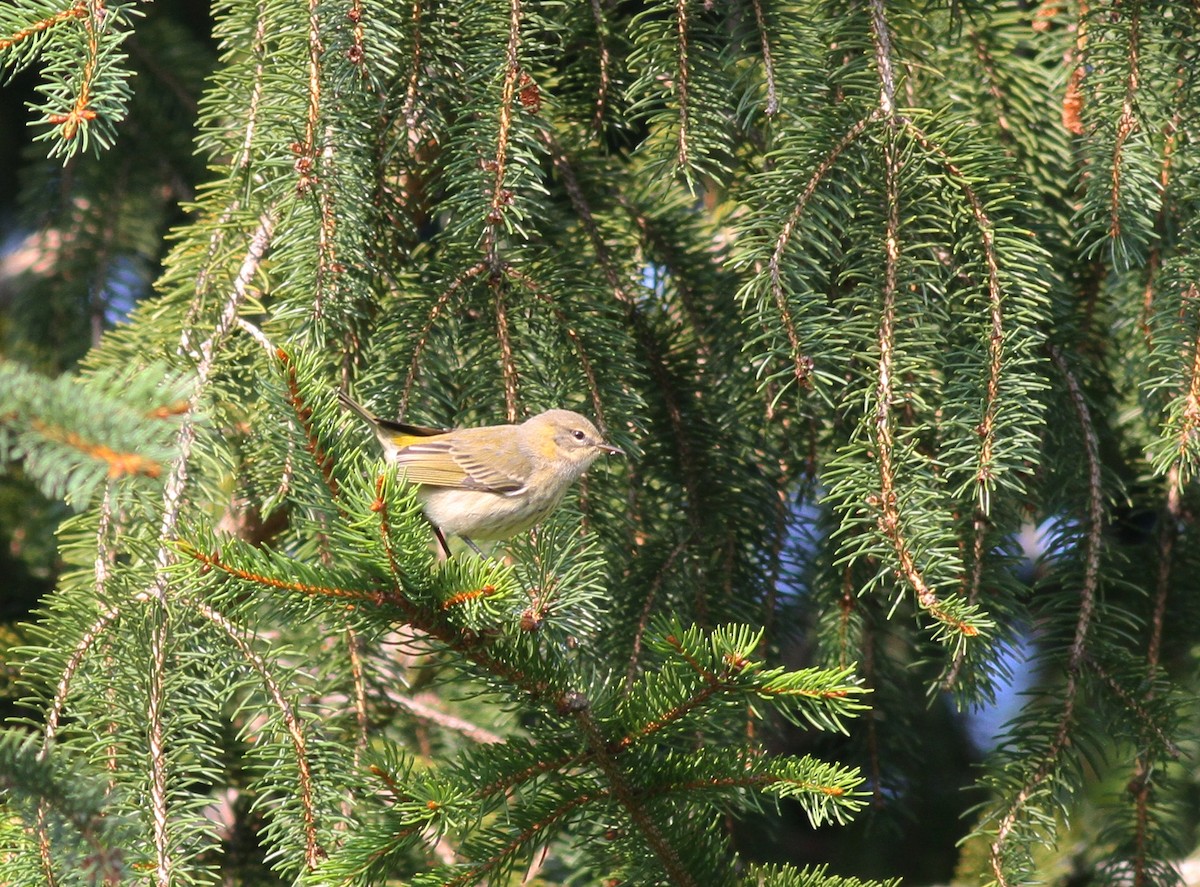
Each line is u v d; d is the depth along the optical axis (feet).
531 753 21.09
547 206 29.91
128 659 23.61
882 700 31.91
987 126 28.22
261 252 29.58
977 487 23.62
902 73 29.27
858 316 25.18
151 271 42.68
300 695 24.32
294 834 22.58
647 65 27.45
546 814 21.39
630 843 22.00
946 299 25.14
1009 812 26.32
